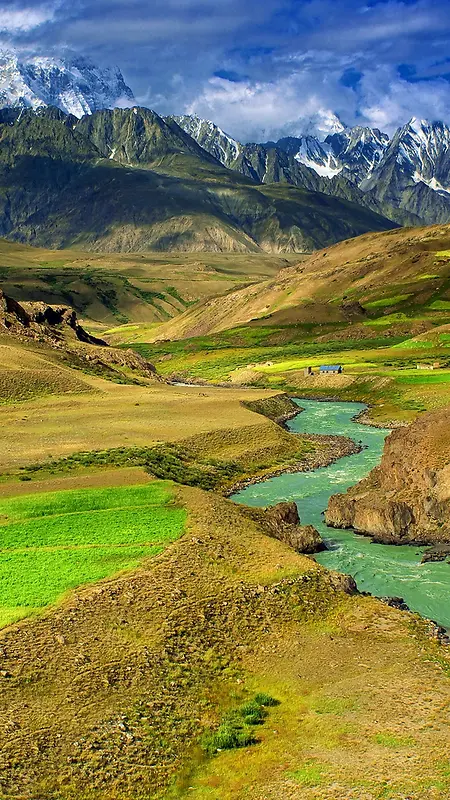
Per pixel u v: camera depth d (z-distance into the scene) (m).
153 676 44.66
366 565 64.75
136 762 37.41
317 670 46.94
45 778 35.44
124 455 96.50
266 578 57.81
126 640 47.94
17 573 56.53
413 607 56.28
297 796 34.62
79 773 36.06
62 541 63.62
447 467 73.31
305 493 90.00
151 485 80.12
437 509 71.94
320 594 56.53
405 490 75.94
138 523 67.94
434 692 43.69
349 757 37.47
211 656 47.97
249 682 45.84
